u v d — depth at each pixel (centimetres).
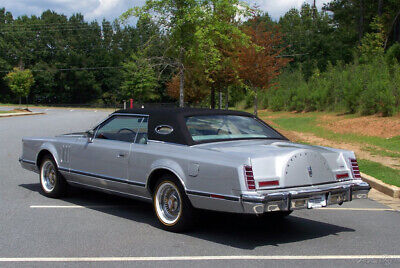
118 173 636
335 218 676
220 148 534
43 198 770
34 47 9838
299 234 575
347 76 2817
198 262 451
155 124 607
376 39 3831
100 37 10544
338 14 5475
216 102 5016
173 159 557
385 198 836
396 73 2175
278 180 499
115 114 675
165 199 582
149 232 567
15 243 511
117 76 9594
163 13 1858
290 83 3822
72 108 8506
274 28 2439
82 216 648
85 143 696
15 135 1925
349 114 2464
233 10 1850
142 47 2078
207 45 1884
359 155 1266
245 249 500
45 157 776
